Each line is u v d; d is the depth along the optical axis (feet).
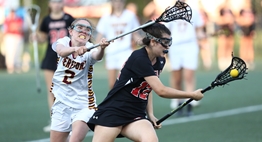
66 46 57.57
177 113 97.81
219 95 124.88
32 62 214.07
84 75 57.52
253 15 193.98
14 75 174.91
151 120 55.16
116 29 97.45
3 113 101.60
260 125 85.71
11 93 131.64
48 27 86.89
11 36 187.21
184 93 50.60
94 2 234.58
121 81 52.19
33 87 143.13
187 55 99.35
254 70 184.24
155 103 113.60
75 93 57.67
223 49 192.24
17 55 190.49
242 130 81.66
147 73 50.80
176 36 99.86
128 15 97.55
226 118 93.30
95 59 56.24
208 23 191.31
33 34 93.50
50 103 84.74
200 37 99.86
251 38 192.44
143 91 52.13
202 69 187.83
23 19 186.60
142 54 51.62
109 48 97.55
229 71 50.16
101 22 98.32
